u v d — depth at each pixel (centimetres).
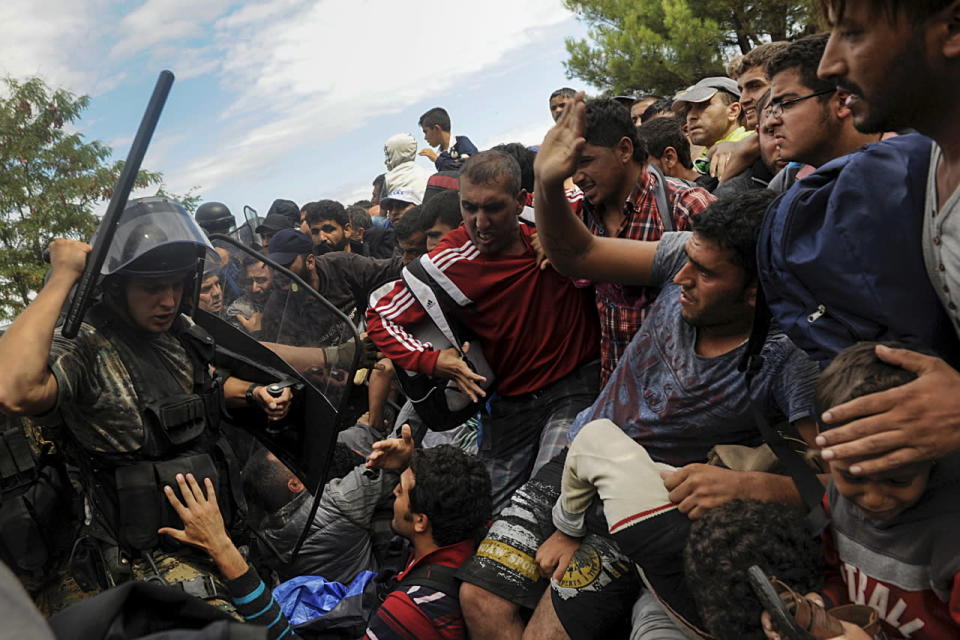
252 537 303
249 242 524
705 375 192
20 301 2250
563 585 214
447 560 243
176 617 93
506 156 273
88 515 231
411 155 678
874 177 143
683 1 1869
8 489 222
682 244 210
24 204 2270
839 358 137
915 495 131
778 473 184
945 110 128
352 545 332
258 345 286
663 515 178
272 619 228
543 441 275
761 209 175
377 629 236
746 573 142
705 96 436
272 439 293
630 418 209
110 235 213
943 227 134
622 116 256
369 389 403
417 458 248
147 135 213
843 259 145
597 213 267
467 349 282
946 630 138
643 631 196
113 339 232
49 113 2319
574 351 277
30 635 67
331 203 564
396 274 461
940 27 121
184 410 237
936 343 143
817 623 133
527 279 275
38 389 201
